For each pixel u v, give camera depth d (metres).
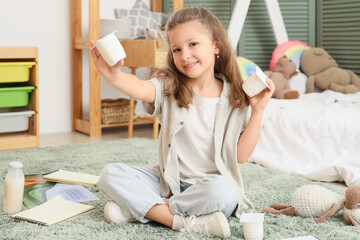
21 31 3.21
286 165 2.15
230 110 1.39
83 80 3.48
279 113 2.36
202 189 1.29
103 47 1.17
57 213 1.46
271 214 1.47
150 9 3.68
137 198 1.34
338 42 3.31
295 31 3.49
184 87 1.37
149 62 2.86
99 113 3.16
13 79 2.67
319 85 3.04
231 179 1.39
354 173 1.87
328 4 3.38
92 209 1.53
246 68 3.06
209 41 1.35
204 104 1.38
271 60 3.22
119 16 3.46
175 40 1.33
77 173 1.94
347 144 2.05
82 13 3.43
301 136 2.21
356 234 1.30
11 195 1.50
